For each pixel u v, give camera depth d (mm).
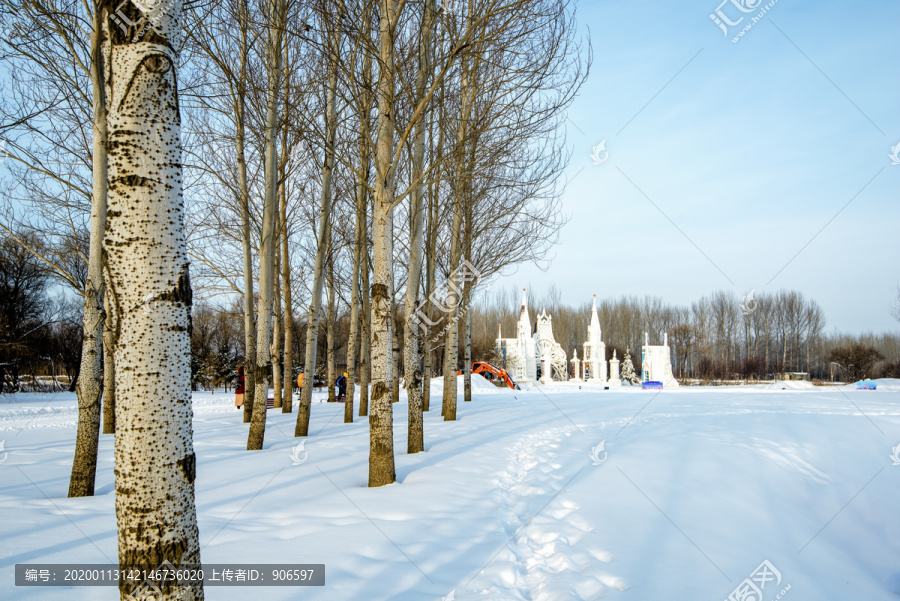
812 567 6230
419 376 10727
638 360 73188
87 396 7195
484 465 9195
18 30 8648
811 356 69188
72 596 3793
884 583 6398
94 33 7699
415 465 9148
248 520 5863
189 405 2922
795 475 10008
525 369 49906
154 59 2840
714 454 10523
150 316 2771
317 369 44562
